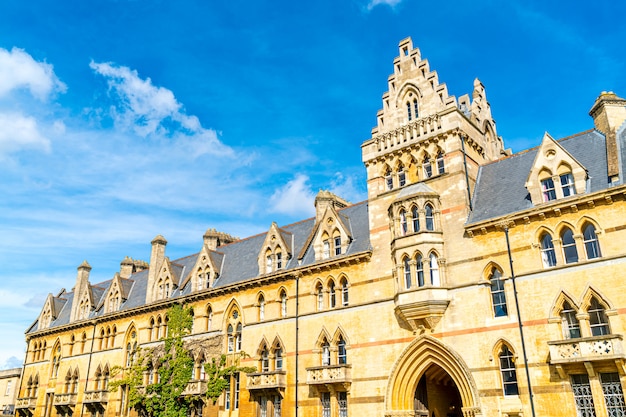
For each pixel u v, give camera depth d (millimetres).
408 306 36156
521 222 34250
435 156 40344
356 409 38188
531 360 31391
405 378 36562
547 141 34844
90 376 61688
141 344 56656
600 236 31047
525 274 33125
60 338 69750
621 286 29531
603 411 28344
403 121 43469
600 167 33594
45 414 67250
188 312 52906
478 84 47750
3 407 75750
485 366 33000
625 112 35938
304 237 50031
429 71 43094
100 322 63812
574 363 29531
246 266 51906
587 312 30578
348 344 40094
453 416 41188
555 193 33719
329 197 50781
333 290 43281
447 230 37438
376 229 41625
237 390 46844
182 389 49281
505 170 39312
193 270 55375
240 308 48875
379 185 42781
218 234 61000
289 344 43750
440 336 35281
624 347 28484
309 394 41094
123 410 56312
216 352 48875
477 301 34500
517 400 31484
